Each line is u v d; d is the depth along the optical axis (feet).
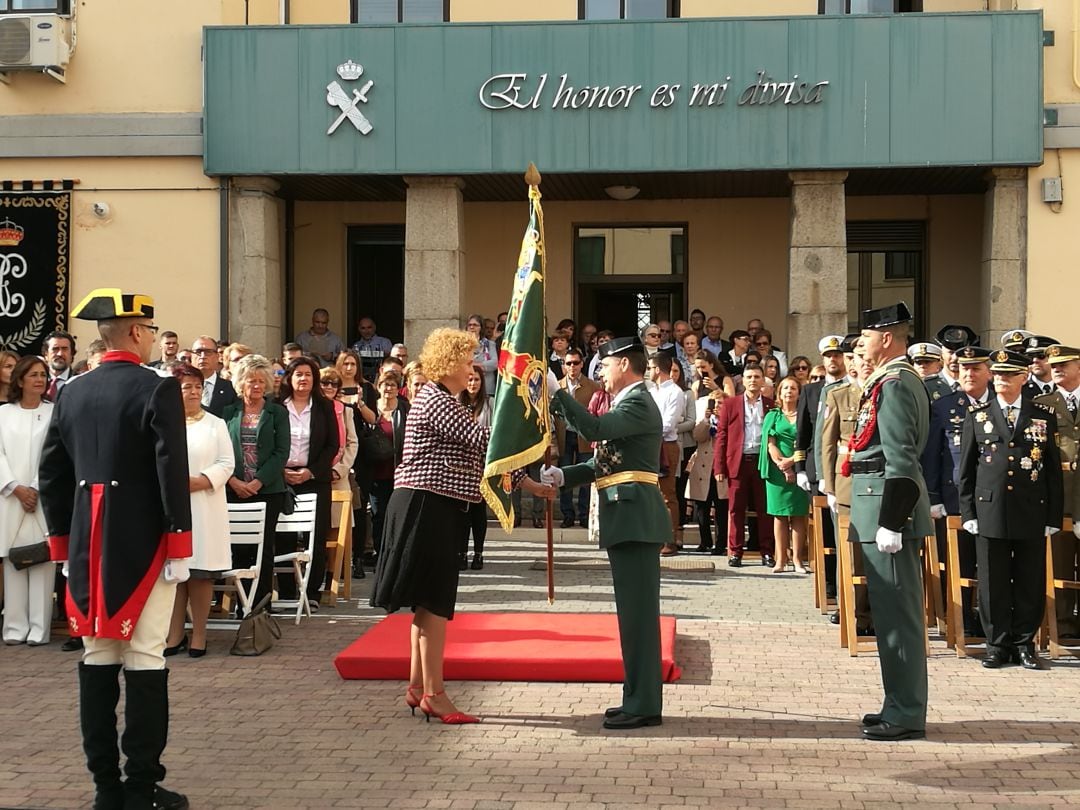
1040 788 18.16
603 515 21.33
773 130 46.91
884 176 49.52
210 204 49.32
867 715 21.30
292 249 56.75
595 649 25.30
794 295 47.75
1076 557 29.19
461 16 53.47
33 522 28.86
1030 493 26.02
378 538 38.45
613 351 21.49
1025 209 46.96
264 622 27.73
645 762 19.35
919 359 31.99
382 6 53.78
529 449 21.20
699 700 23.09
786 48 46.68
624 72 47.29
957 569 27.45
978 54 46.03
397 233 57.26
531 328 21.45
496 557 40.68
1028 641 26.35
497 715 22.09
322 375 35.14
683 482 46.16
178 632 27.50
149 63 49.57
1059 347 28.63
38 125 49.62
